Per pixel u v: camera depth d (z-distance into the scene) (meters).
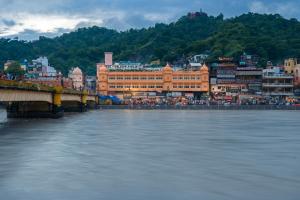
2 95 64.94
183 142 48.72
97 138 52.94
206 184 27.30
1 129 66.38
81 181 27.83
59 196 24.27
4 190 25.45
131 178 28.80
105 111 157.12
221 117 109.75
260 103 187.00
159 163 34.38
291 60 199.25
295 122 87.50
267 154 39.78
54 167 32.44
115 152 40.25
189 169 31.98
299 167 33.19
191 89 198.12
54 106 99.25
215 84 198.00
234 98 194.25
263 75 195.12
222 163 34.66
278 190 25.97
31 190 25.47
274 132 62.84
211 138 53.44
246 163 34.78
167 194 24.84
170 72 199.38
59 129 66.81
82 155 38.31
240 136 56.25
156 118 103.69
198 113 139.38
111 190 25.62
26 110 99.06
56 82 186.12
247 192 25.47
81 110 145.62
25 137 54.06
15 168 31.97
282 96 193.12
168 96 199.12
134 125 76.94
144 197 24.17
